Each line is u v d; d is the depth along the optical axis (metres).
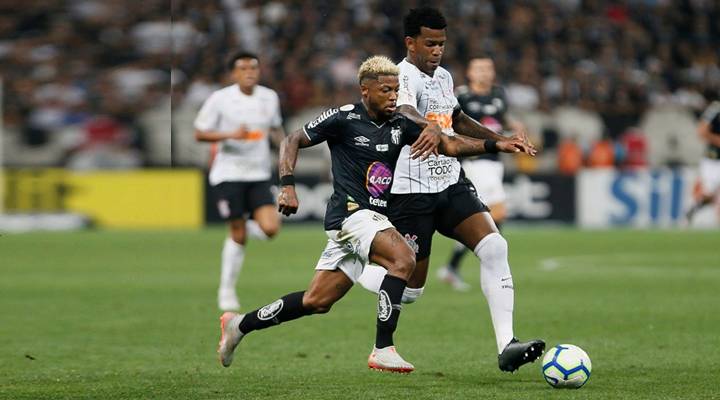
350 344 30.92
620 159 88.31
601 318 36.56
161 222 82.25
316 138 24.22
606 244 69.19
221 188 42.12
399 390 23.05
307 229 81.19
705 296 43.12
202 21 96.25
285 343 31.16
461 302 41.69
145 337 32.75
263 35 96.00
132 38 99.06
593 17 102.81
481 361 27.78
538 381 24.34
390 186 24.42
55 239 73.38
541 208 82.81
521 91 95.06
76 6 101.56
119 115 94.62
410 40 25.81
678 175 82.88
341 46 96.12
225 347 25.31
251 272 53.72
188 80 94.06
